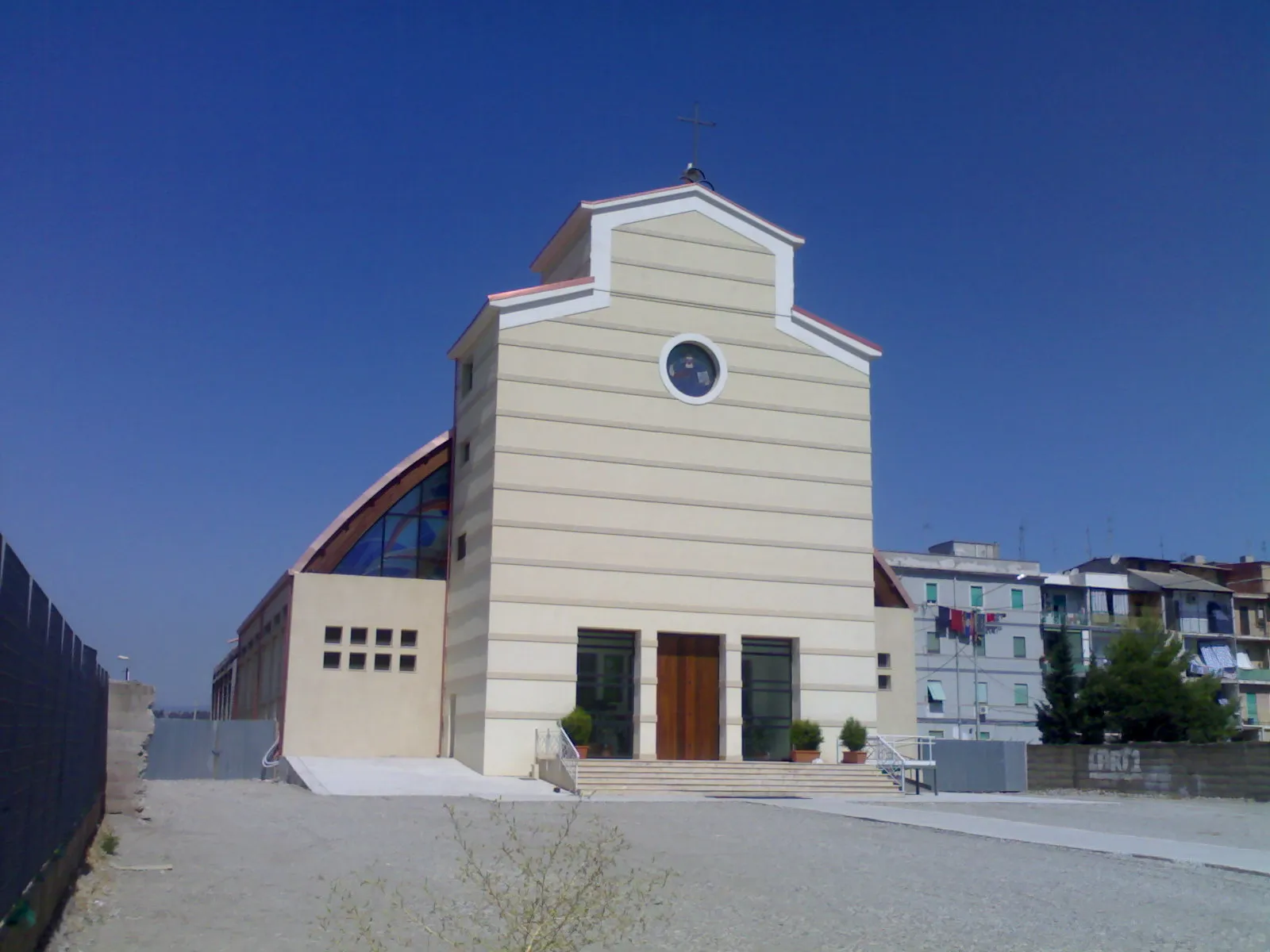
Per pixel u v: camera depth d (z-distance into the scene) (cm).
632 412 3700
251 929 1216
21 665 1015
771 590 3753
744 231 3934
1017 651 7956
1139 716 6041
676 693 3625
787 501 3825
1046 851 1972
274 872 1569
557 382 3641
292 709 3741
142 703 2167
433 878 1526
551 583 3534
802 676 3741
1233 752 3453
